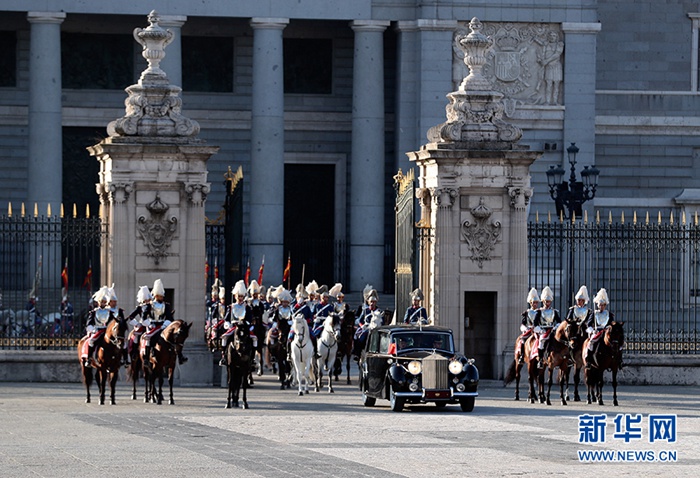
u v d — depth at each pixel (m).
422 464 116.00
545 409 168.12
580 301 178.88
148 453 121.50
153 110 199.00
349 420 151.88
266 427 144.00
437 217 199.75
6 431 138.25
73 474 109.12
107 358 169.00
